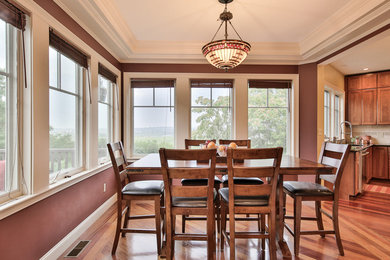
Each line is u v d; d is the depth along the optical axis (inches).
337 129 209.3
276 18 106.9
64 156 86.4
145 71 148.4
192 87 151.5
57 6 77.2
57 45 78.8
